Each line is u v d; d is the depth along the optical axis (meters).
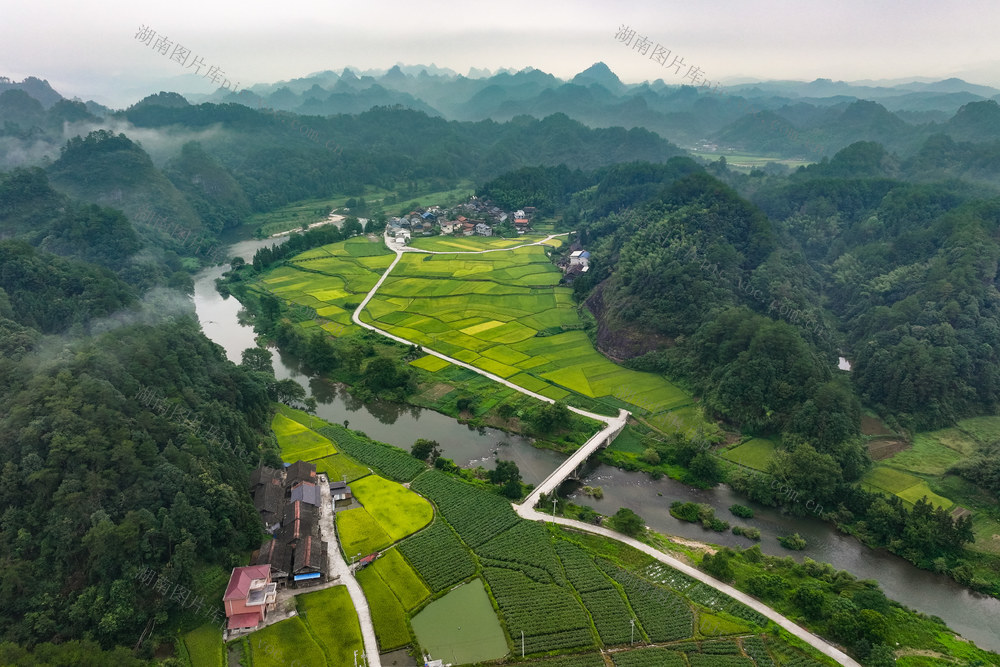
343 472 97.38
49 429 71.75
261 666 61.84
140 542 66.75
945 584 77.94
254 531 77.94
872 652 63.44
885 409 118.25
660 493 97.00
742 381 114.62
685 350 134.75
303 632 66.06
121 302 137.00
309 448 104.69
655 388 129.50
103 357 86.38
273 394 124.00
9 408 74.31
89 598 62.00
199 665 61.66
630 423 116.00
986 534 85.75
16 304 119.56
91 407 75.38
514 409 118.81
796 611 70.06
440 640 65.75
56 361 82.06
